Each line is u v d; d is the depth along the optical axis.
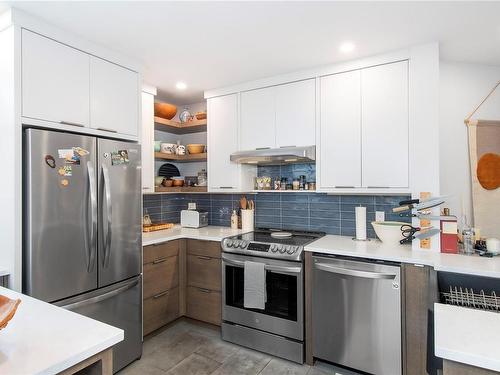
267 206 3.26
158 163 3.51
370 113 2.40
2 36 1.77
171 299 2.80
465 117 2.49
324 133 2.59
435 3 1.68
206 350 2.49
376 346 2.04
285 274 2.35
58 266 1.85
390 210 2.64
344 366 2.20
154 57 2.40
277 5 1.71
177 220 3.75
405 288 1.96
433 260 1.91
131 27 1.94
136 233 2.33
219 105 3.14
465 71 2.49
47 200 1.80
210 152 3.21
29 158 1.74
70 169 1.91
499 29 1.97
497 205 2.39
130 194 2.28
